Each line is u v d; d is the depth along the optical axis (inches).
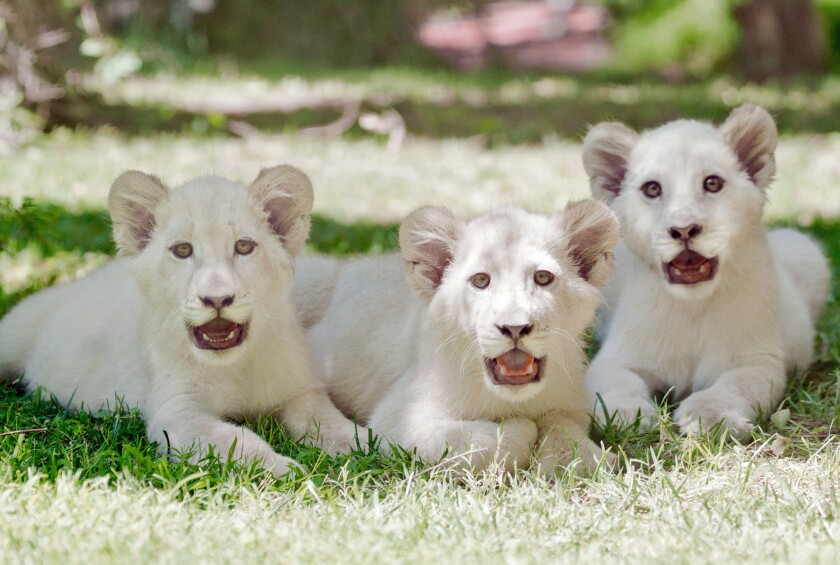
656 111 1215.6
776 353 466.6
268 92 1317.7
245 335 396.2
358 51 1672.0
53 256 613.6
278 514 328.2
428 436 381.1
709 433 399.5
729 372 456.8
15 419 410.0
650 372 475.8
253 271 396.2
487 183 869.2
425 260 405.1
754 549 297.7
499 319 363.9
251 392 420.5
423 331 410.0
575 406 405.7
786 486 342.3
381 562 290.2
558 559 296.0
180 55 1542.8
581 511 331.9
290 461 370.0
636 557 297.1
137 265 407.8
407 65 1683.1
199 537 304.3
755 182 463.5
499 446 366.0
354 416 426.6
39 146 924.0
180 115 1120.2
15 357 492.4
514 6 2568.9
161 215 403.5
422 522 318.3
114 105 1100.5
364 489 348.5
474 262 385.4
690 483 357.1
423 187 853.2
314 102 1247.5
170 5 1587.1
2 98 940.6
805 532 310.8
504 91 1396.4
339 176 888.9
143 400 426.9
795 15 1557.6
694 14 1680.6
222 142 1001.5
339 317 477.7
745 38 1576.0
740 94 1354.6
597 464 365.4
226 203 399.5
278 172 410.9
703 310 463.8
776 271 478.9
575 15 2420.0
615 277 513.3
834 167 948.0
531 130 1125.7
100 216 695.7
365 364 450.0
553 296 378.3
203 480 343.3
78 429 395.5
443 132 1121.4
